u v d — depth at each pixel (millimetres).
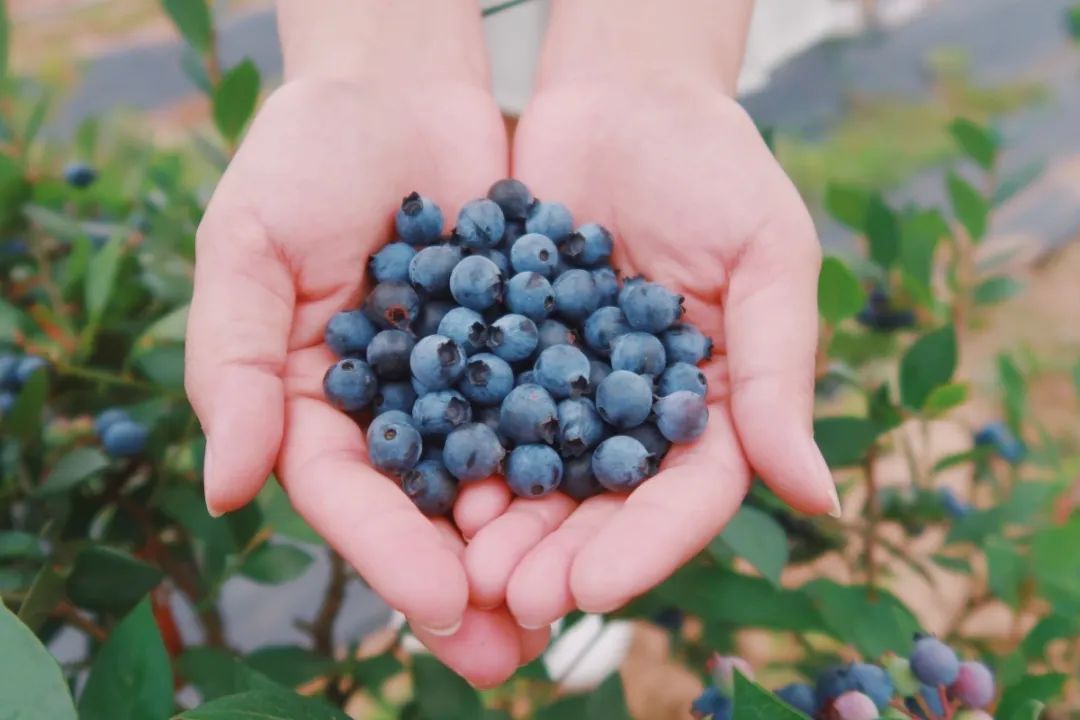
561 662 552
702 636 458
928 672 330
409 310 388
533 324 384
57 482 376
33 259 478
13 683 253
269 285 378
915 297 450
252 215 385
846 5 1076
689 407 352
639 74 457
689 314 417
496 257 412
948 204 866
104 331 443
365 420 384
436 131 468
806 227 383
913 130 954
